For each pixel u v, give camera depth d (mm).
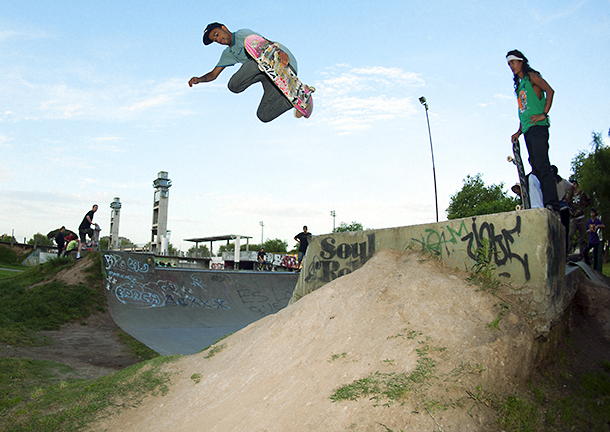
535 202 4055
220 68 6035
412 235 4770
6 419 4430
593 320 4309
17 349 7746
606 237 19250
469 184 44500
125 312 11352
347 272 5801
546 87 3984
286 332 4535
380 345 3320
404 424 2404
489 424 2422
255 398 3598
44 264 13039
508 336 3029
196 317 12359
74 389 5262
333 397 2877
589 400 2926
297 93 5855
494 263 3734
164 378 5070
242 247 65875
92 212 13836
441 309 3387
